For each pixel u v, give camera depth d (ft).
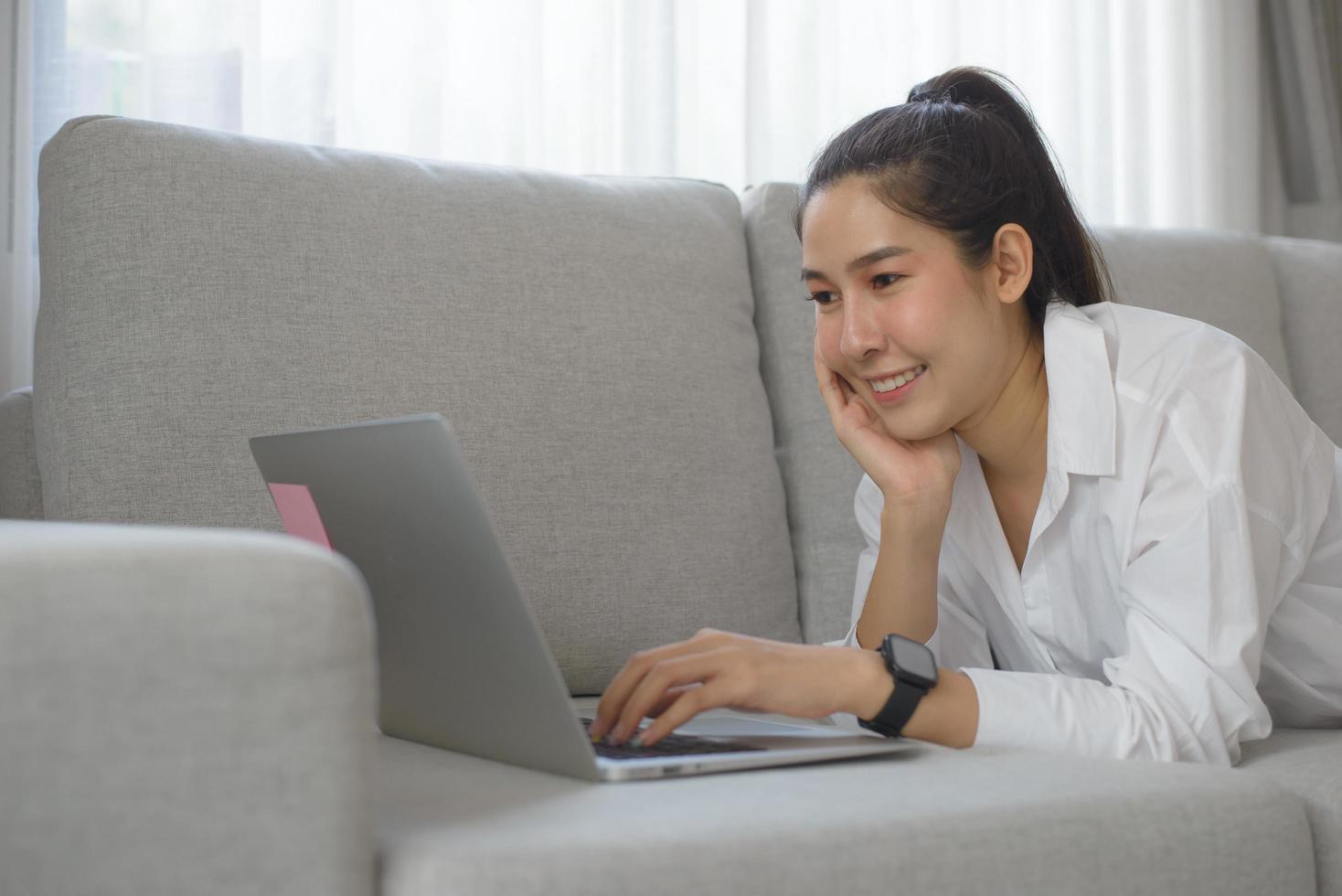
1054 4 8.39
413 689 2.98
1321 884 2.90
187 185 4.17
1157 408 3.45
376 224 4.41
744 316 5.17
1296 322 6.32
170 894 1.83
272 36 6.24
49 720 1.78
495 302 4.49
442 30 6.54
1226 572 3.24
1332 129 9.16
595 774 2.52
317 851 1.89
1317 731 3.79
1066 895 2.36
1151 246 5.97
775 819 2.19
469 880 1.92
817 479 5.09
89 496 3.92
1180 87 8.90
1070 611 3.86
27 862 1.77
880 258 3.57
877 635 3.93
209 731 1.85
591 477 4.49
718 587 4.65
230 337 4.09
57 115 5.93
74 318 4.04
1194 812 2.56
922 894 2.22
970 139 3.71
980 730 3.09
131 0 6.00
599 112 6.97
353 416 4.18
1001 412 3.88
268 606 1.88
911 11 7.85
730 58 7.37
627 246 4.87
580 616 4.40
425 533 2.53
